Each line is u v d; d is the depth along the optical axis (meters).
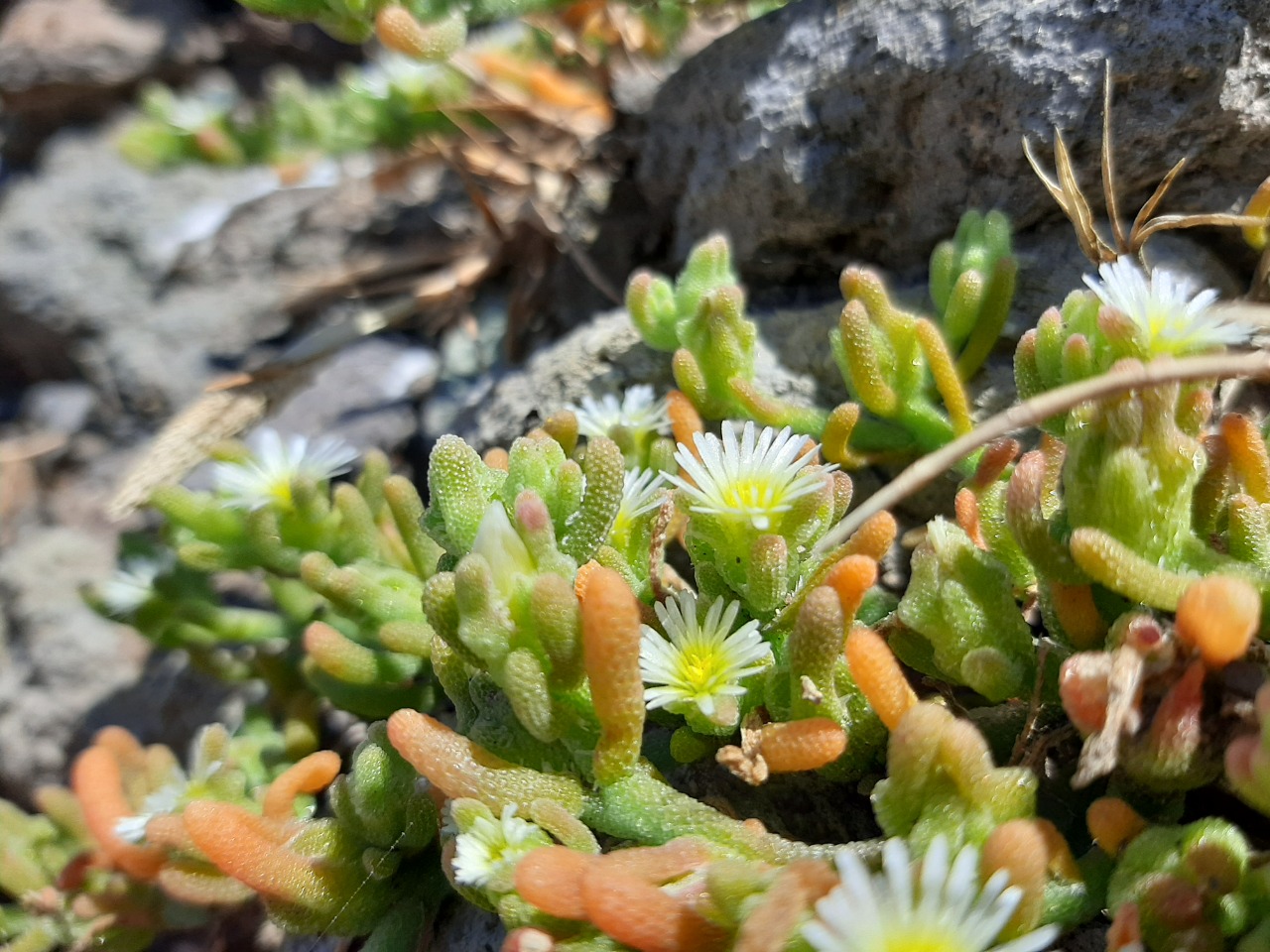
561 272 0.16
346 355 0.17
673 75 0.14
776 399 0.10
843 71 0.12
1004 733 0.08
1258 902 0.06
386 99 0.15
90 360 0.19
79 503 0.18
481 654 0.07
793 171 0.12
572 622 0.07
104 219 0.19
